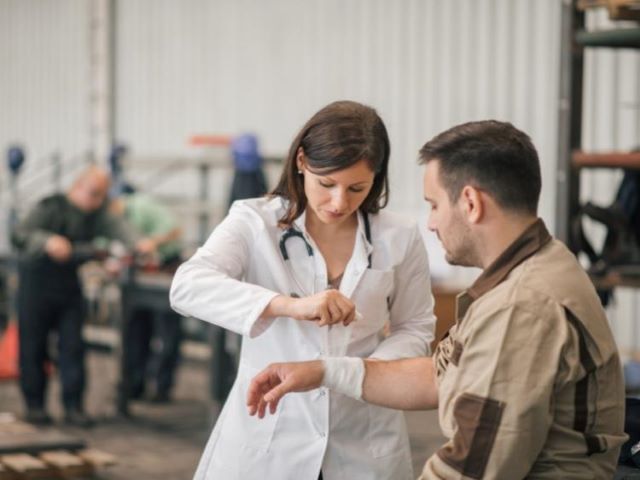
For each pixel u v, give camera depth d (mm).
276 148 10617
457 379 2053
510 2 8508
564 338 1995
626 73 7648
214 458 2818
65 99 13328
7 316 11383
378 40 9609
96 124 12766
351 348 2752
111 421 7570
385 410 2797
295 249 2729
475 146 2107
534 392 1972
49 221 7180
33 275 7172
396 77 9461
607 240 4535
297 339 2711
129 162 10586
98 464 5535
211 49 11297
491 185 2096
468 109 8867
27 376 7293
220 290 2564
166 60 11844
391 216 2824
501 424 1974
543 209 8305
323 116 2568
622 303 7809
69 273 7242
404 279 2830
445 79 9039
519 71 8469
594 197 7895
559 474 2045
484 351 2014
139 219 7969
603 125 7793
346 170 2521
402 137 9422
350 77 9859
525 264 2080
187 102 11617
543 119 8305
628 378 4945
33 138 13945
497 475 1979
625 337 7797
